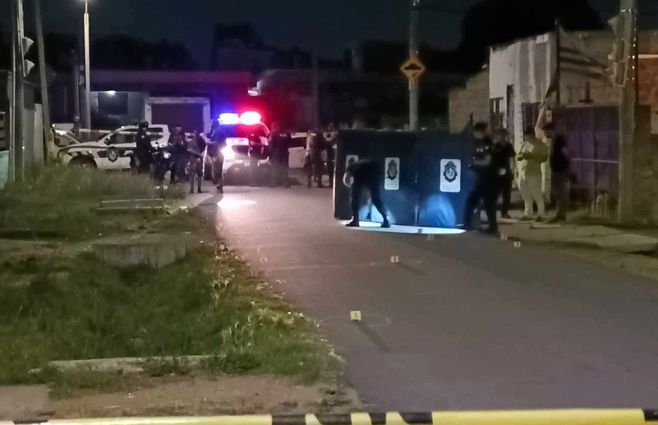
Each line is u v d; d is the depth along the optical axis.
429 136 18.53
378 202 18.77
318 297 11.55
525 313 10.58
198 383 7.87
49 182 24.58
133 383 7.86
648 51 24.58
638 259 14.88
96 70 63.66
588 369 8.30
